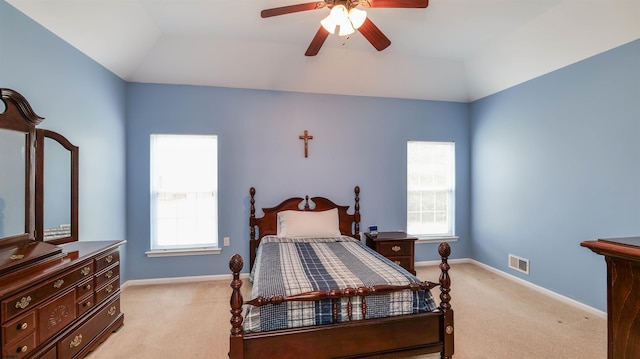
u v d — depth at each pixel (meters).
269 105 3.52
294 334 1.56
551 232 2.89
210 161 3.43
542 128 2.98
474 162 3.97
